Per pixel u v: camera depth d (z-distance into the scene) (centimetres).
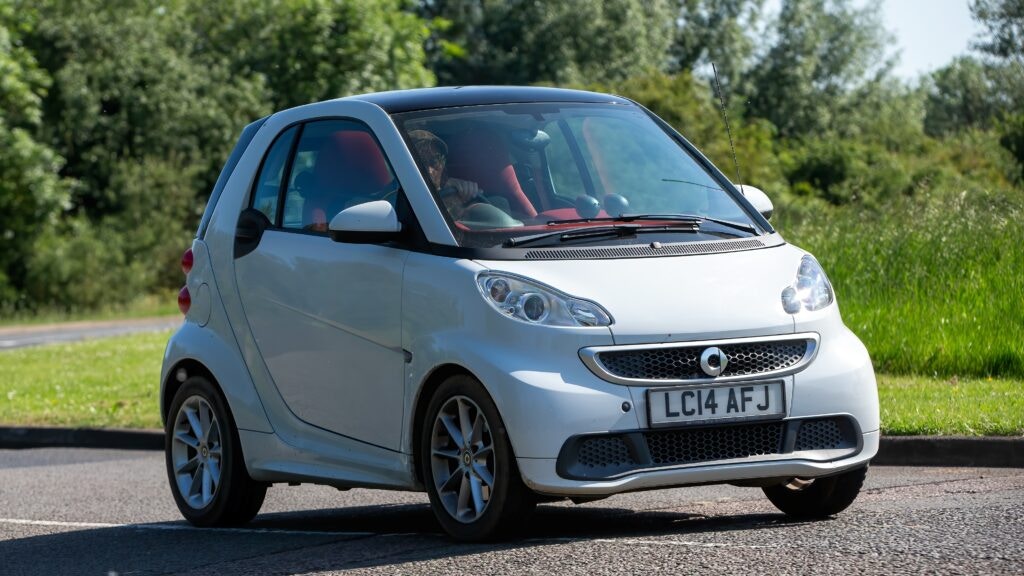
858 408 961
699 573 809
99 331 5072
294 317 1116
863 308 2161
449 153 1048
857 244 2384
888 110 13675
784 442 936
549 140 1081
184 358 1238
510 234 982
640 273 948
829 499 1012
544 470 895
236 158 1249
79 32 7550
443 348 954
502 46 11844
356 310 1045
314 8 7169
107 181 7469
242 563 982
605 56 11800
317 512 1306
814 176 7569
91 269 6588
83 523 1295
